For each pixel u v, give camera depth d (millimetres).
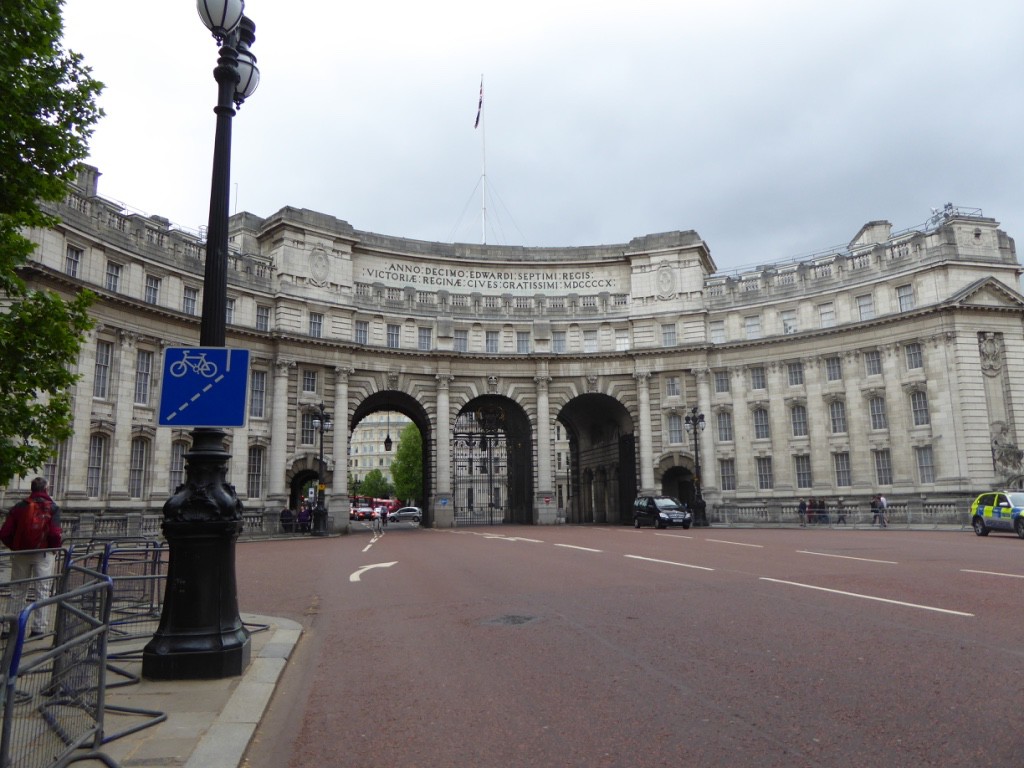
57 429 13062
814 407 57344
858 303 56844
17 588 9141
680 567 20312
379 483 150250
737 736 6680
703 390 60500
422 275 62969
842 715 7109
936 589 14547
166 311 45406
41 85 12195
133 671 9398
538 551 28125
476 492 86000
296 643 11398
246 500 50438
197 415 9164
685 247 62469
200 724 7219
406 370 59625
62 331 12531
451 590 17125
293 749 6828
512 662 9766
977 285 51562
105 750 6492
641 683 8500
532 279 65062
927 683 7992
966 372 51156
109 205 43594
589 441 75438
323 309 56094
